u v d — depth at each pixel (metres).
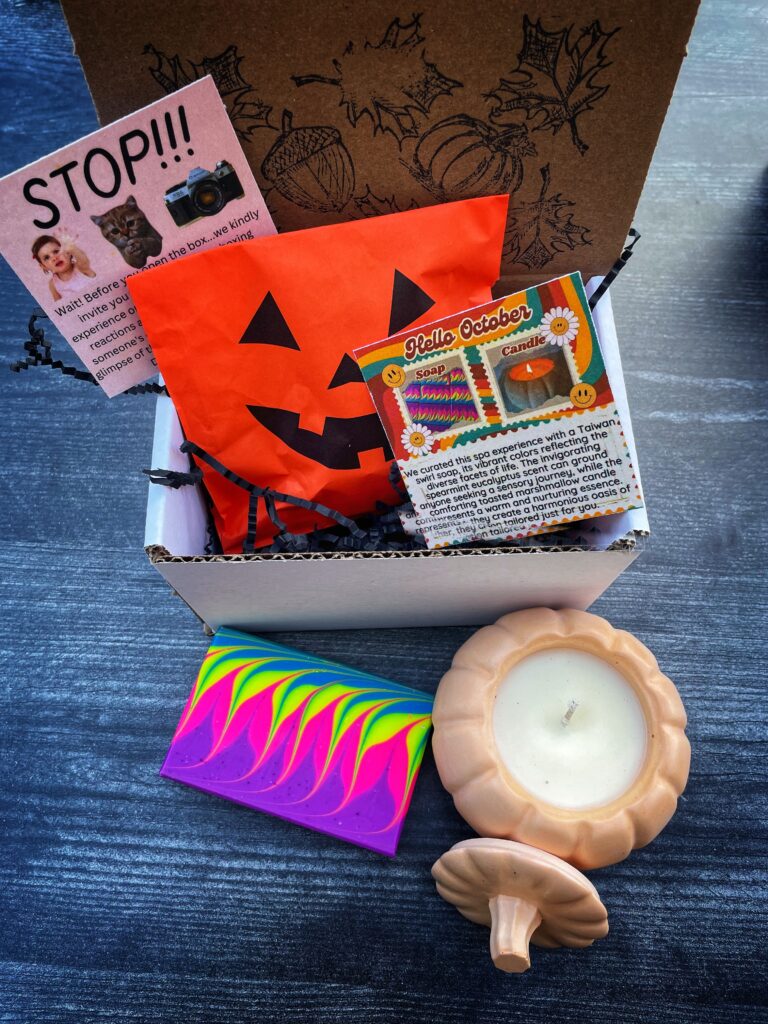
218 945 0.30
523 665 0.30
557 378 0.25
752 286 0.40
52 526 0.36
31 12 0.44
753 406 0.38
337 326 0.27
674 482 0.37
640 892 0.31
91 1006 0.30
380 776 0.31
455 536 0.29
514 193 0.27
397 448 0.27
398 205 0.28
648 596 0.35
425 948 0.30
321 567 0.27
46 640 0.35
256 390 0.27
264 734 0.32
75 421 0.38
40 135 0.42
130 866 0.31
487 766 0.28
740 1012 0.29
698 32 0.44
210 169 0.24
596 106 0.24
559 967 0.30
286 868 0.31
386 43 0.22
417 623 0.34
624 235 0.29
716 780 0.32
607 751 0.29
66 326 0.26
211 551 0.32
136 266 0.25
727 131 0.43
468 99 0.24
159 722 0.33
